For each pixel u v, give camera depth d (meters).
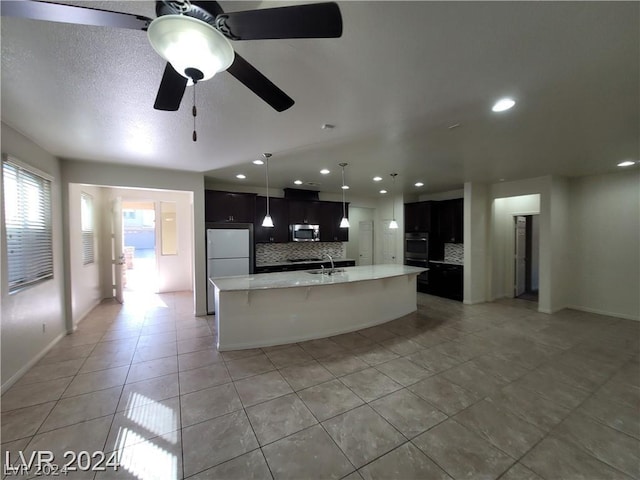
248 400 2.34
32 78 1.75
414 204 6.68
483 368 2.89
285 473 1.64
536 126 2.60
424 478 1.60
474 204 5.44
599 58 1.60
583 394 2.42
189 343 3.56
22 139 2.75
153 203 6.74
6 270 2.50
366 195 7.20
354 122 2.49
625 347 3.40
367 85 1.88
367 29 1.35
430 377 2.71
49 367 2.90
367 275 4.20
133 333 3.90
